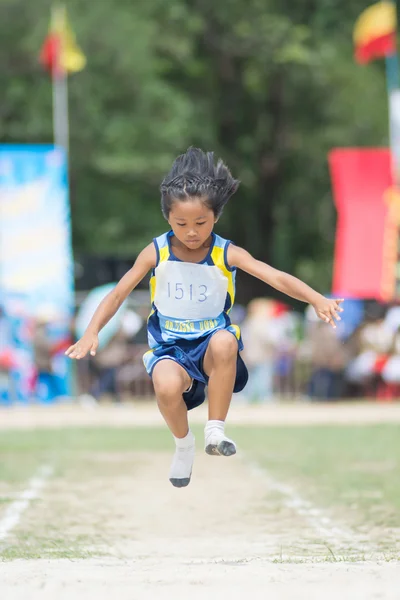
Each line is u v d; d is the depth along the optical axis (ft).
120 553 53.93
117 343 178.70
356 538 58.29
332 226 291.17
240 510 70.74
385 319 179.32
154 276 44.06
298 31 273.13
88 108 245.24
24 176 177.37
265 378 178.60
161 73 272.31
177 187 41.83
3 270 176.65
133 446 116.78
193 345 43.93
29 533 61.46
